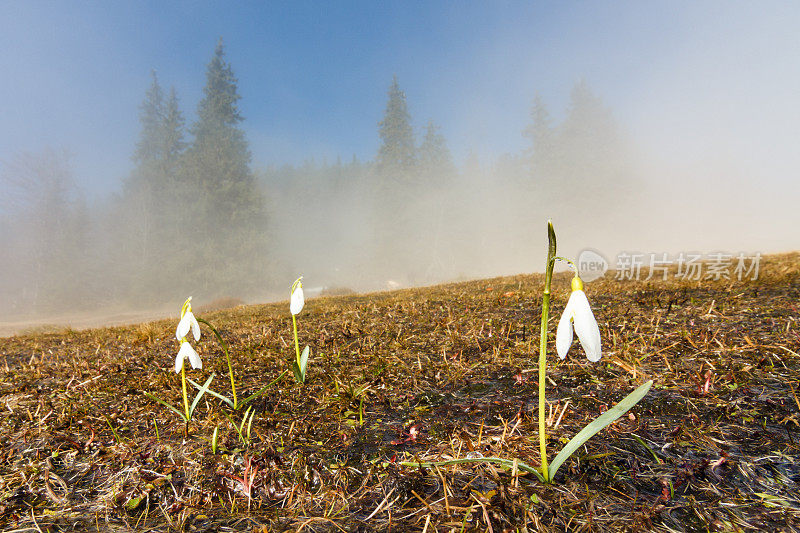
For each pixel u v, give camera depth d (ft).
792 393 6.03
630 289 18.39
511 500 4.06
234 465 5.21
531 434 5.41
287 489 4.61
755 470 4.32
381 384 7.98
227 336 15.34
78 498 4.78
